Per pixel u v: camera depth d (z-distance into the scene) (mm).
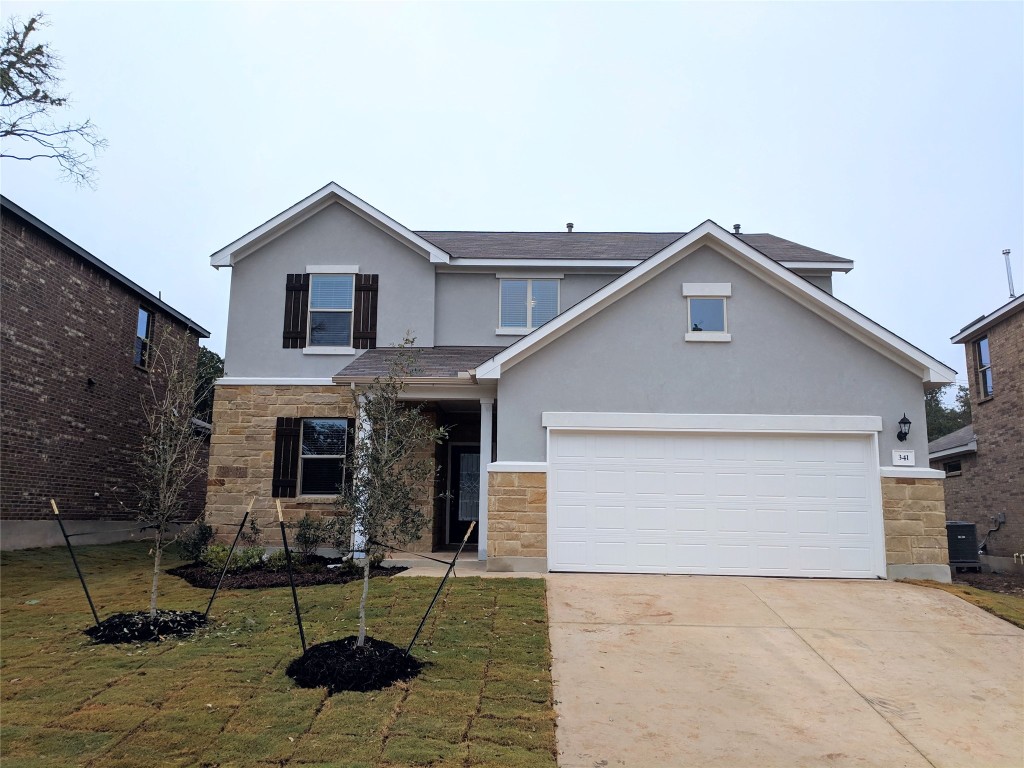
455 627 8797
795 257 16438
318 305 15984
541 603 9883
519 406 12477
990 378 19703
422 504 14602
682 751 6066
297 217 16141
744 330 12555
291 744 5828
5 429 14156
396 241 16188
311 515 14734
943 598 10695
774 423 12258
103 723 6129
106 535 17391
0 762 5469
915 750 6234
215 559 12625
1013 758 6137
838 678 7758
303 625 8844
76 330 16438
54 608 9828
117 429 18062
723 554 12000
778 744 6254
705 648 8492
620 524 12094
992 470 19250
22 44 14805
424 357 14797
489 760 5711
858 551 11961
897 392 12352
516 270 16516
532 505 12117
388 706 6543
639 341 12586
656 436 12359
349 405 15266
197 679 7086
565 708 6805
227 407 15375
